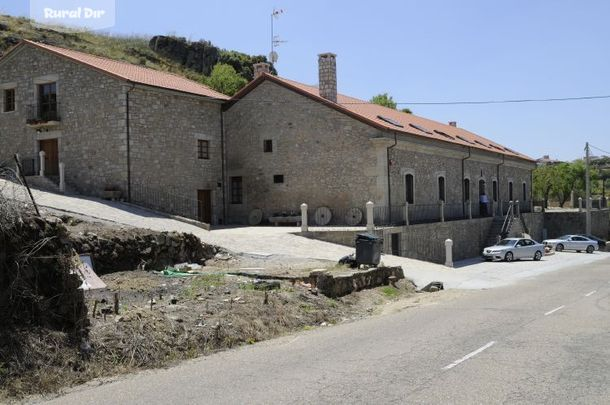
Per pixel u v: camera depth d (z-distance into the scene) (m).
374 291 16.80
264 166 31.44
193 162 30.20
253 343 10.23
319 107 29.98
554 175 79.19
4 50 51.28
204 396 6.68
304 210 25.34
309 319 12.38
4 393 6.80
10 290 7.80
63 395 7.00
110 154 26.95
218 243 20.98
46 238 8.40
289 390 6.79
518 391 6.53
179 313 10.45
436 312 13.48
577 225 52.22
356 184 28.94
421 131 33.69
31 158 29.50
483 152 40.19
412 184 31.19
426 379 7.12
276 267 17.47
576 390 6.56
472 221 36.06
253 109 31.81
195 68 69.88
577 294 16.67
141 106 27.42
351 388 6.79
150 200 27.55
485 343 9.35
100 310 9.77
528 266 28.97
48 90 29.23
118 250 14.90
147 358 8.52
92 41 65.06
